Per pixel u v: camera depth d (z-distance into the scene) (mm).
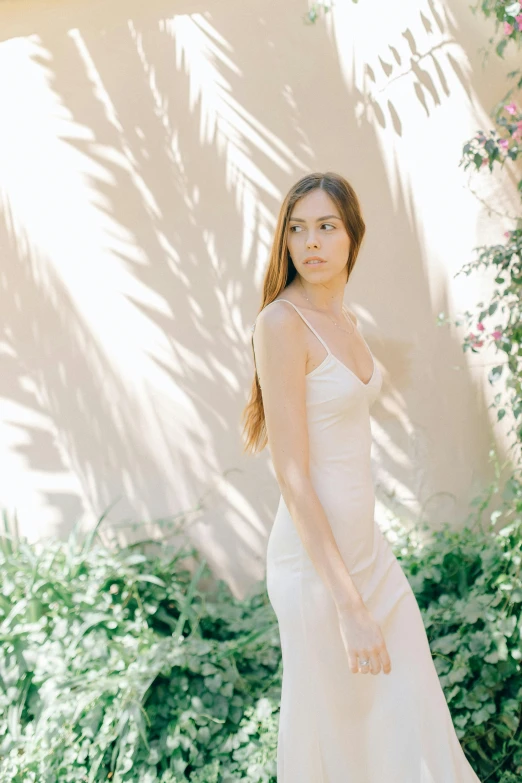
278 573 2133
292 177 3844
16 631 3412
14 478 4172
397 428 3938
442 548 3682
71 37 3879
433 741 2037
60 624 3443
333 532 2047
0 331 4113
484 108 3686
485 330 3799
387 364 3910
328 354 2025
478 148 3680
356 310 3896
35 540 4180
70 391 4109
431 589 3594
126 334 4051
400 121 3754
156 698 3191
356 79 3754
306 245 2041
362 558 2088
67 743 3002
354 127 3785
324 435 2051
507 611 3088
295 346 1996
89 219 4004
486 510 3898
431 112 3727
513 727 2875
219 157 3883
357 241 2164
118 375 4070
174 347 4027
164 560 3916
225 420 4031
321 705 2064
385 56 3723
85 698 3061
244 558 4078
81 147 3959
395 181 3799
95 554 3799
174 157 3908
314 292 2139
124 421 4098
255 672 3402
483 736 2916
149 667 3160
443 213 3795
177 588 3807
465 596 3453
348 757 2082
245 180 3879
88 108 3926
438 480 3930
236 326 3973
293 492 1960
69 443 4129
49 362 4105
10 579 3680
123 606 3627
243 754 2953
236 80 3814
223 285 3961
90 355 4078
